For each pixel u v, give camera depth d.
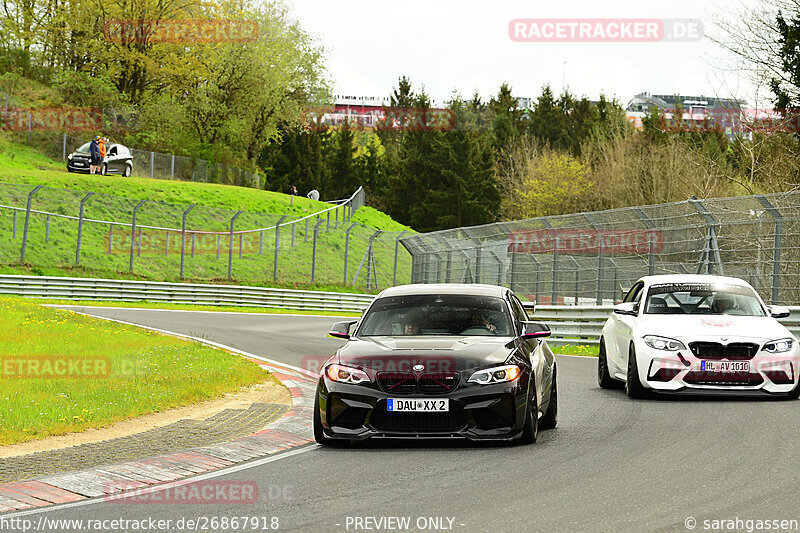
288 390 35.88
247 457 23.03
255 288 109.19
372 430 23.77
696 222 58.31
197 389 33.81
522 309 29.97
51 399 30.17
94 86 180.25
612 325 37.28
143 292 102.56
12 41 180.88
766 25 87.69
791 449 22.83
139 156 169.25
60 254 110.44
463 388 23.62
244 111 199.25
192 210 138.75
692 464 21.14
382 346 24.94
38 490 19.03
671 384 32.50
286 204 164.25
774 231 52.22
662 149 169.12
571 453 22.88
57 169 154.75
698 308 35.88
